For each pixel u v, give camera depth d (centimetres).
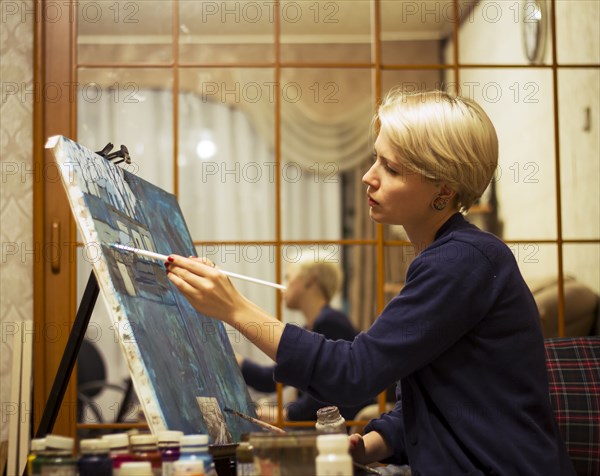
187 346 150
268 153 611
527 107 314
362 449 159
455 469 131
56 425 266
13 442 202
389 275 316
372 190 146
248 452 125
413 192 142
